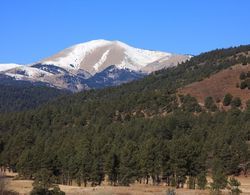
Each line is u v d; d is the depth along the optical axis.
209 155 156.25
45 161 146.88
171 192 100.06
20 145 178.25
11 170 185.25
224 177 103.75
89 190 110.44
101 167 139.38
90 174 137.75
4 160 176.12
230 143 166.62
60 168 147.38
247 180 150.12
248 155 159.38
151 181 155.25
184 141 142.00
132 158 136.25
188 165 136.38
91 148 152.12
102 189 112.62
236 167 155.12
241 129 177.88
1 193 92.31
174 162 134.38
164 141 146.00
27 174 149.62
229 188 103.69
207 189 116.38
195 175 136.75
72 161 141.50
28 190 105.06
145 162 135.62
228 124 187.62
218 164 139.25
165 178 139.25
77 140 164.75
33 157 150.12
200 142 161.75
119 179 137.25
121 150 140.12
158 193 104.56
